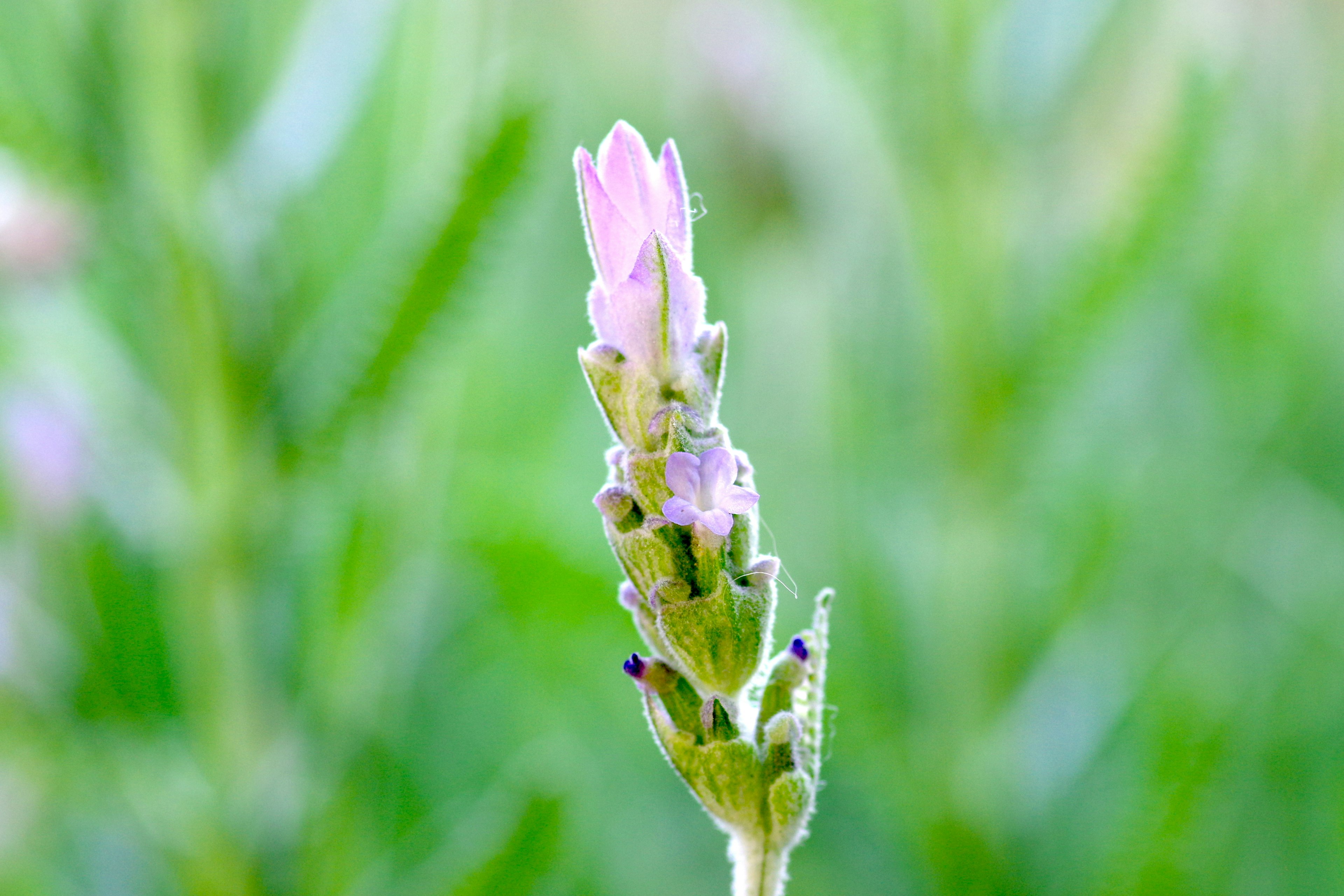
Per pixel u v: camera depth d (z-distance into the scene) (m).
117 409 0.35
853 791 0.44
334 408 0.34
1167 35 0.42
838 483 0.45
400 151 0.36
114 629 0.35
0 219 0.34
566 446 0.62
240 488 0.35
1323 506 0.52
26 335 0.36
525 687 0.49
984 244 0.41
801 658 0.28
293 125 0.36
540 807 0.34
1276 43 0.57
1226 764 0.40
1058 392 0.40
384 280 0.34
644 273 0.28
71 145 0.34
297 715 0.35
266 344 0.35
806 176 0.52
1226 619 0.50
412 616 0.40
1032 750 0.45
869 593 0.43
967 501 0.42
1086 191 0.43
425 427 0.36
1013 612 0.43
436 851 0.38
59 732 0.35
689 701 0.28
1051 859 0.43
